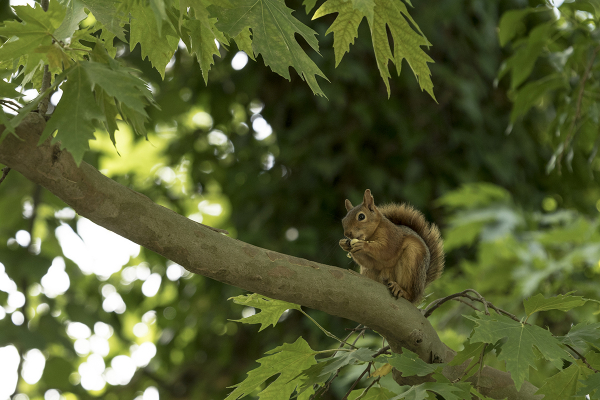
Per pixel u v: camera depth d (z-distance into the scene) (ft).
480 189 32.65
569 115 23.85
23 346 32.37
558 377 13.44
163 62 13.29
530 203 39.09
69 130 9.71
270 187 37.63
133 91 10.07
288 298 13.34
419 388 12.47
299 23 13.01
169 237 12.06
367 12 10.97
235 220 38.93
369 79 35.12
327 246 34.73
